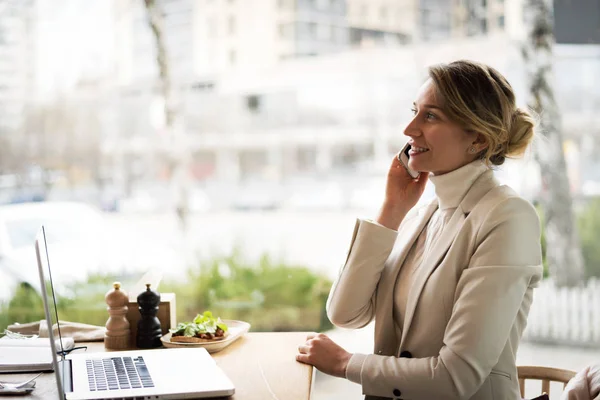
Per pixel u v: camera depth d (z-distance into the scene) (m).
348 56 11.26
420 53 10.18
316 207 14.62
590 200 8.26
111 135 15.41
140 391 1.55
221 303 5.12
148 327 2.03
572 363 5.03
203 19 14.62
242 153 16.69
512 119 1.74
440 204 1.81
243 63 14.45
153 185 15.49
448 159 1.73
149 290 2.04
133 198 15.37
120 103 15.28
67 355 1.87
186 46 14.66
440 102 1.70
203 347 1.96
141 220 12.94
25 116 14.95
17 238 5.65
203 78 13.96
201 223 12.55
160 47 8.31
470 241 1.67
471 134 1.71
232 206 15.51
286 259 6.15
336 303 1.89
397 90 12.07
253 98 14.77
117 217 13.48
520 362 5.07
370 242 1.85
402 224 1.99
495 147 1.70
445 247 1.72
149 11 8.24
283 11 14.57
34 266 5.30
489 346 1.58
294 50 14.69
